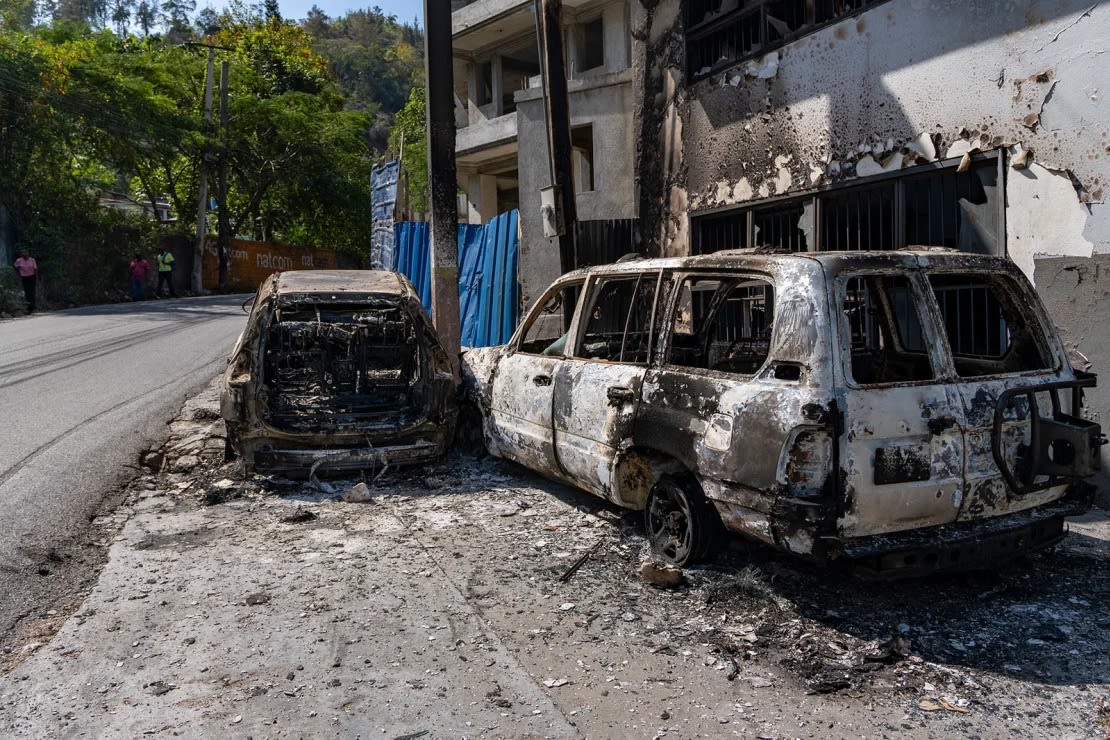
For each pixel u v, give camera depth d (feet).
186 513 18.37
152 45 119.75
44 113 78.95
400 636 12.30
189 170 113.91
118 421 26.07
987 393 12.69
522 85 73.92
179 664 11.36
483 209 77.41
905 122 23.57
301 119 112.27
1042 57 19.71
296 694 10.61
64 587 14.16
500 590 14.03
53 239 81.61
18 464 21.11
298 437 20.47
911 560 11.99
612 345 19.65
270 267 118.93
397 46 464.65
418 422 21.38
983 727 9.89
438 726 9.93
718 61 31.94
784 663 11.48
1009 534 12.60
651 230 35.96
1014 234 20.63
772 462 11.96
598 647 11.97
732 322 20.07
